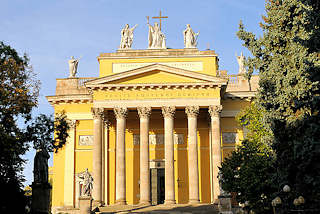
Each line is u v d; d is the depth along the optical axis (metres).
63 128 46.19
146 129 65.00
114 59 69.06
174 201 62.84
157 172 71.56
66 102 72.94
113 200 69.25
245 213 45.88
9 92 40.41
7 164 40.16
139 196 70.31
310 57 33.12
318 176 29.27
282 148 33.19
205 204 60.84
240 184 43.88
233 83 73.50
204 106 65.62
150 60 68.94
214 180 62.41
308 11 32.34
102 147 65.44
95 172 63.88
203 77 65.62
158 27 70.94
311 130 30.56
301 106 33.97
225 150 71.19
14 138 38.88
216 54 68.69
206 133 72.06
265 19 40.66
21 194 40.66
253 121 58.09
